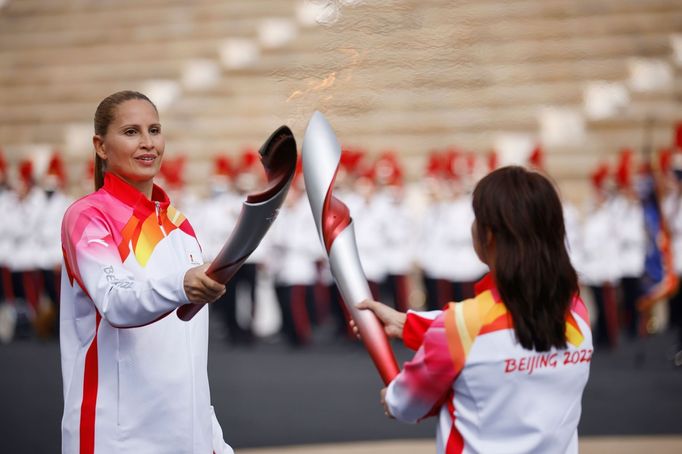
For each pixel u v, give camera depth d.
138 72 33.56
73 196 31.77
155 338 5.43
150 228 5.60
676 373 16.98
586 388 15.55
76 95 33.81
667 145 28.56
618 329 21.77
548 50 28.58
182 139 31.81
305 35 32.19
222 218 21.45
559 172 28.56
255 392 15.20
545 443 4.80
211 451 5.66
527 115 28.30
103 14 34.69
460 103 27.58
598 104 28.86
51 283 23.17
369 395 14.83
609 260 20.36
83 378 5.46
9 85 34.44
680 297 19.59
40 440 11.93
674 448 11.33
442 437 4.92
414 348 5.14
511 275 4.77
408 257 21.12
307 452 11.19
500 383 4.78
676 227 19.83
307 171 5.30
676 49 29.45
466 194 21.03
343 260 5.30
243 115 31.80
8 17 35.34
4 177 23.92
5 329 23.86
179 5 33.91
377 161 21.45
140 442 5.39
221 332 22.98
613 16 29.48
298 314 20.64
